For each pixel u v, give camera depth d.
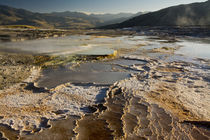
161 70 13.12
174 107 7.31
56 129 5.55
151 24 103.25
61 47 21.72
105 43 27.67
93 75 11.91
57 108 7.21
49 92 8.85
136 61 16.17
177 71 12.86
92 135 5.25
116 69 13.41
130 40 34.19
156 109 7.07
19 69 12.30
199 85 9.89
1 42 23.75
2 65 13.02
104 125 5.82
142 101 7.88
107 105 7.46
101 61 15.85
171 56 18.34
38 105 7.44
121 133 5.34
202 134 5.35
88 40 31.39
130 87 9.65
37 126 5.75
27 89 9.17
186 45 27.28
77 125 5.80
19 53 17.20
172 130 5.54
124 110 6.94
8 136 5.14
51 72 12.31
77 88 9.48
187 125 5.85
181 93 8.81
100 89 9.38
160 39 37.47
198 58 17.23
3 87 9.17
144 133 5.36
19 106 7.31
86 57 16.77
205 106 7.41
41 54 17.22
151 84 10.12
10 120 6.11
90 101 7.91
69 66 13.87
